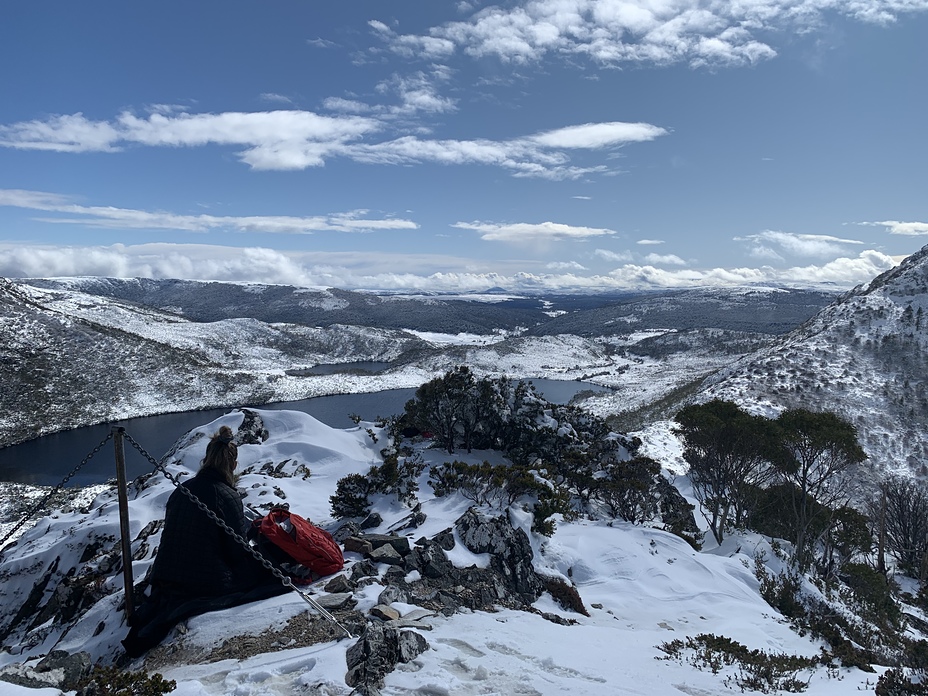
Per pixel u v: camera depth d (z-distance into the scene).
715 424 28.03
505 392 29.25
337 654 6.19
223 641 6.95
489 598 10.73
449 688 5.57
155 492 19.39
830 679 10.39
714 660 9.81
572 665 7.29
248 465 24.66
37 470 73.31
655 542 19.19
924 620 25.41
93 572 12.52
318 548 8.90
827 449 27.39
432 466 22.42
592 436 30.66
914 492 42.50
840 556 30.95
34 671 6.38
